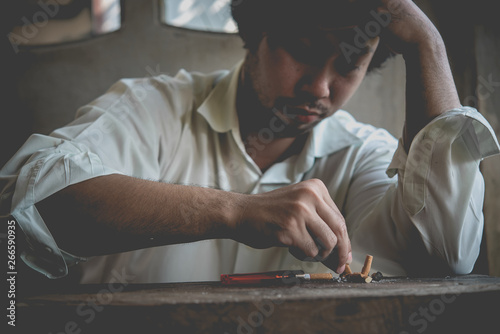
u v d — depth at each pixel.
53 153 0.71
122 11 2.10
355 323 0.49
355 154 1.12
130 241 0.67
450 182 0.83
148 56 2.09
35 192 0.65
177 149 1.06
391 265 0.95
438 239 0.85
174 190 0.68
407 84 0.90
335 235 0.69
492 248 1.96
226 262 1.05
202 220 0.66
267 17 0.86
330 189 1.10
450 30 2.08
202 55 2.10
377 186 1.04
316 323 0.49
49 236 0.66
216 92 1.10
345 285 0.63
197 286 0.65
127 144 0.90
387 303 0.50
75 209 0.65
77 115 0.99
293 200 0.68
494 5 2.03
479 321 0.52
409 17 0.89
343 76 0.87
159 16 2.10
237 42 2.12
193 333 0.47
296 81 0.86
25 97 2.07
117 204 0.66
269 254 1.06
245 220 0.67
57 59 2.08
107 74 2.08
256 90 0.95
